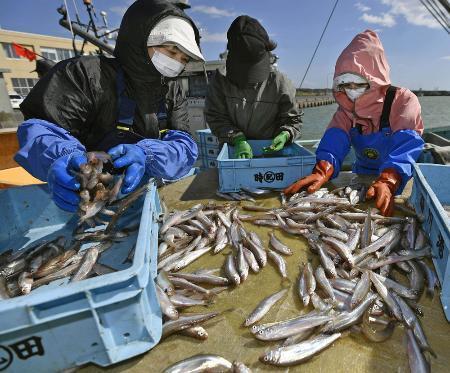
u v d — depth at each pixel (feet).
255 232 9.50
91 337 4.66
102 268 7.30
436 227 7.21
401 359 4.97
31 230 9.77
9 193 9.27
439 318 5.78
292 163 11.97
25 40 130.82
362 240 8.34
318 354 5.13
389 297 6.23
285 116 15.85
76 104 9.11
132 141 10.84
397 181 10.07
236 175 12.13
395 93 10.87
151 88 10.44
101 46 22.65
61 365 4.69
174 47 9.25
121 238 8.75
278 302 6.44
